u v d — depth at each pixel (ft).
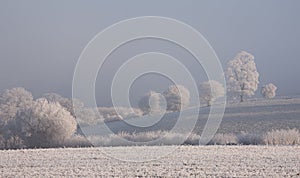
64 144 542.57
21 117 563.89
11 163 306.55
